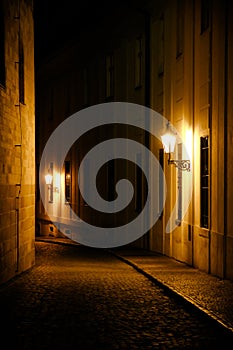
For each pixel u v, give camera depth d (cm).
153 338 898
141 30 2306
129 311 1105
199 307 1069
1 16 1445
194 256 1667
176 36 1883
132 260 1923
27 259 1775
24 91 1716
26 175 1736
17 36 1599
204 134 1554
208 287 1298
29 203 1792
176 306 1156
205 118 1545
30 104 1808
